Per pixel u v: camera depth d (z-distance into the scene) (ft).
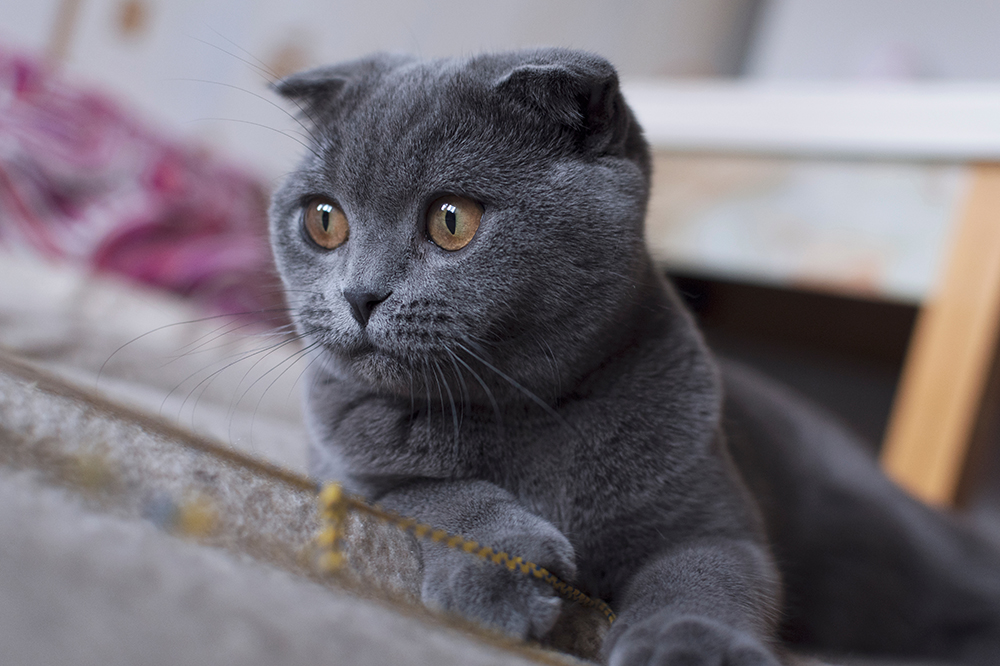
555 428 1.36
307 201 1.42
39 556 0.94
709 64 4.08
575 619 1.26
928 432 2.40
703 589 1.26
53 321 2.00
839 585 1.77
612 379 1.37
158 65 3.08
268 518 1.12
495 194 1.32
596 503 1.35
